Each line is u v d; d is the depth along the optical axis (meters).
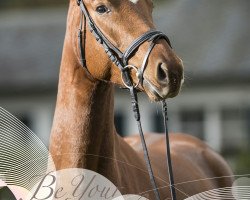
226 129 25.91
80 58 6.09
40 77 27.84
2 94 27.12
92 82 6.09
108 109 6.16
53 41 30.61
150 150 7.86
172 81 5.54
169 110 25.77
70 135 6.11
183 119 25.88
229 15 28.84
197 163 8.58
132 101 5.88
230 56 26.75
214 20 28.69
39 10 37.91
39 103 27.05
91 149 6.09
